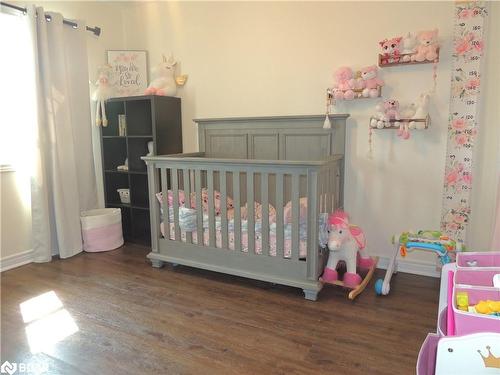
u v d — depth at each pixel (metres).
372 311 2.17
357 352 1.77
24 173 2.99
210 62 3.33
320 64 2.85
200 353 1.78
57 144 3.03
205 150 3.36
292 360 1.72
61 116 3.07
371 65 2.66
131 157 3.47
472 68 2.37
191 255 2.77
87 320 2.10
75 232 3.22
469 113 2.41
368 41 2.66
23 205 3.02
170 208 2.84
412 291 2.44
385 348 1.80
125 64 3.62
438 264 2.63
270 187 3.08
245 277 2.62
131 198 3.51
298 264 2.35
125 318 2.12
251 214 2.46
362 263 2.65
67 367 1.68
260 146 3.09
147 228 3.69
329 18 2.77
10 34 2.84
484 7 2.30
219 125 3.26
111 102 3.49
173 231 2.85
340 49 2.76
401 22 2.54
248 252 2.53
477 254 1.38
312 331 1.96
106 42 3.61
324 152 2.84
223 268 2.61
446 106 2.48
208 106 3.39
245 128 3.13
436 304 2.25
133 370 1.66
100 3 3.53
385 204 2.76
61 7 3.21
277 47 3.00
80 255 3.21
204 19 3.29
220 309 2.22
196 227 2.72
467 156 2.45
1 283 2.62
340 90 2.68
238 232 2.54
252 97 3.17
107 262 3.04
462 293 1.10
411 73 2.55
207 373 1.63
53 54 3.00
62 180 3.11
